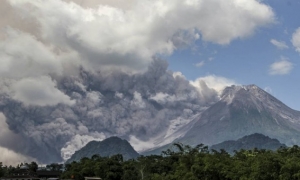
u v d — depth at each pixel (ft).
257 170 435.53
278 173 429.79
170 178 565.94
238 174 467.11
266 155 468.75
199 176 511.40
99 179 639.35
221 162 517.55
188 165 579.07
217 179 503.20
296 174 410.52
